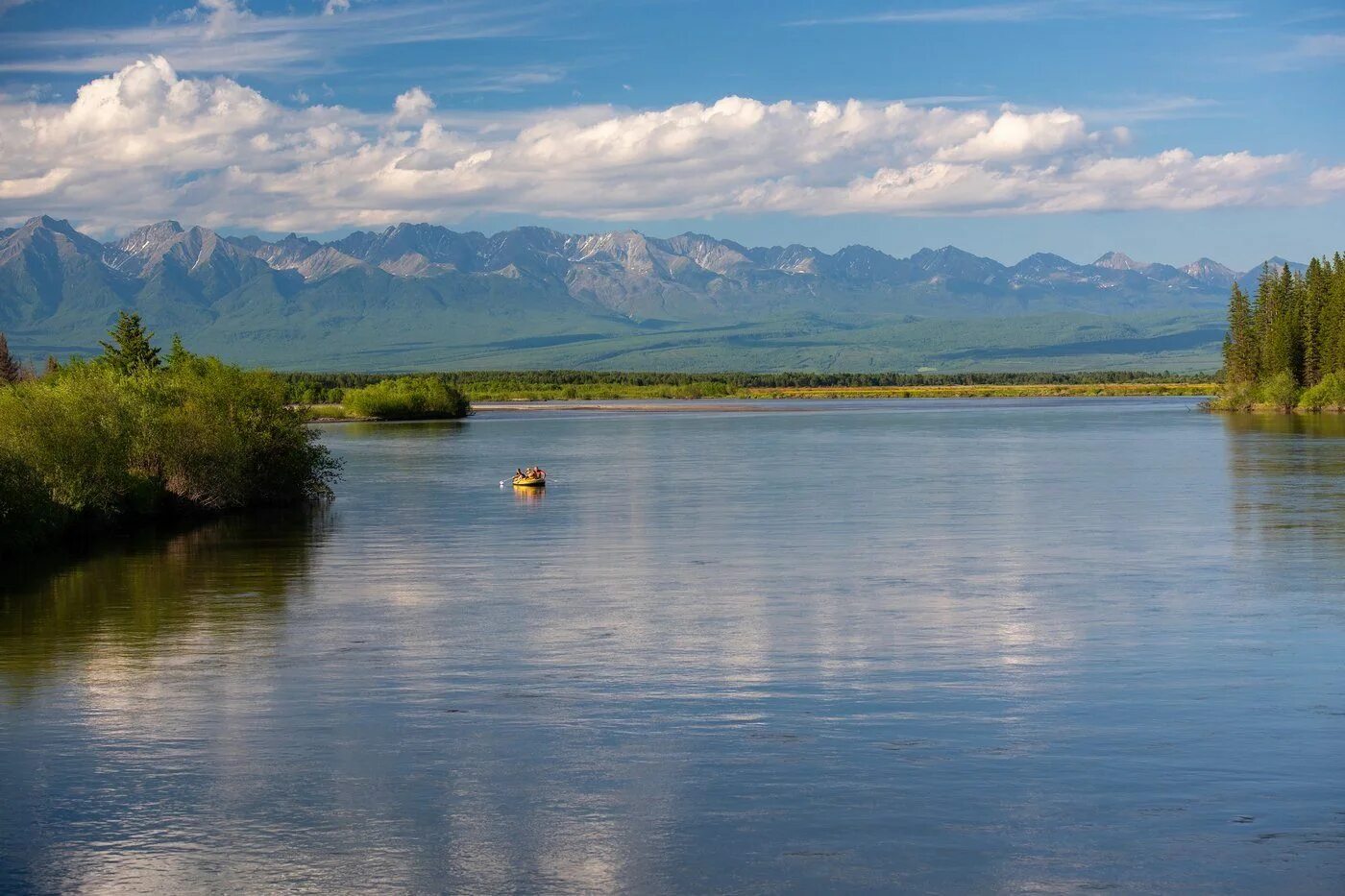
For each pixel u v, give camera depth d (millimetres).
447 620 46188
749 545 66625
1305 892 22031
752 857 23500
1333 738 30484
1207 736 30703
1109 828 24750
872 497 91062
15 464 66750
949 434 175250
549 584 54656
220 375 92438
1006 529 72312
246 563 61906
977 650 40625
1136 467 115375
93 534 74375
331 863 23266
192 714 32969
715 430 194750
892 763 28609
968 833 24562
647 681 36562
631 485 103625
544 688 35812
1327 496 87875
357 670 38031
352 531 75188
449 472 121000
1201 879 22531
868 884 22391
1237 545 64688
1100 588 52469
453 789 27047
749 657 39781
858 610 47969
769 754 29391
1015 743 30125
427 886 22312
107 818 25469
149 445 83875
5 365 169500
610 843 24125
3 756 29453
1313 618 45406
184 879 22656
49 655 40281
